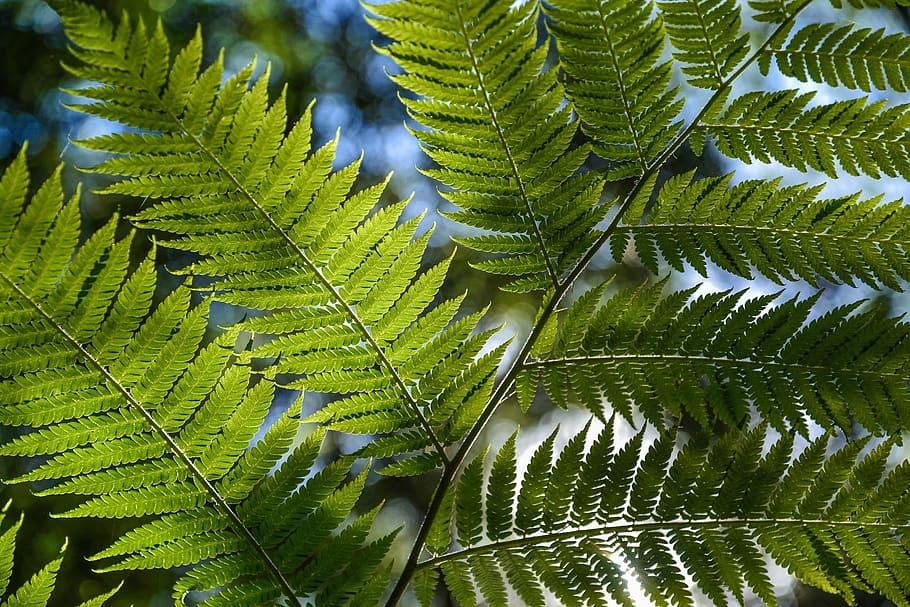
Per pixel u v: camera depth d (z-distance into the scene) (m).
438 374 1.13
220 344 1.08
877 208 1.16
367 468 1.11
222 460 1.09
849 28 1.16
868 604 2.20
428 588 1.11
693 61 1.16
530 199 1.15
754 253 1.16
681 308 1.16
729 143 1.17
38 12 2.78
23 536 2.27
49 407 1.05
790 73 1.17
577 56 1.15
